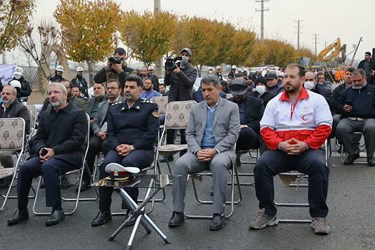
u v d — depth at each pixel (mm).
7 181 7035
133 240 4688
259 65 47719
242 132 6078
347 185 6609
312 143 4898
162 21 21406
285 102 5156
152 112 5645
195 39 28359
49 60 19766
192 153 5332
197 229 4969
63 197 6402
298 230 4828
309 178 4801
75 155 5570
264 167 4891
